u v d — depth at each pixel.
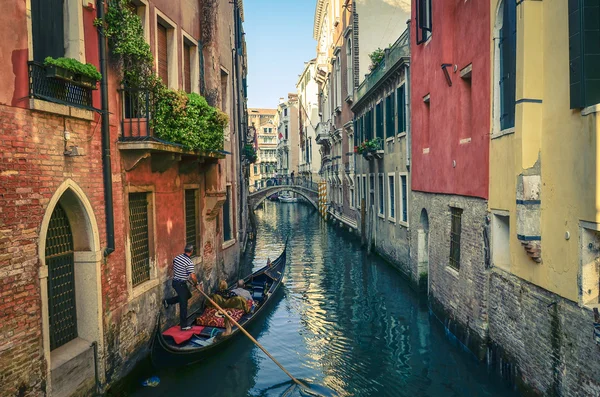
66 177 5.88
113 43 6.97
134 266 7.85
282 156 70.12
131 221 7.77
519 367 6.93
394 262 16.33
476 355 8.40
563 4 5.69
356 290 14.04
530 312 6.59
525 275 6.70
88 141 6.36
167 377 7.85
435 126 11.06
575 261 5.49
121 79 7.30
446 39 9.83
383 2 23.53
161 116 7.66
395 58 15.22
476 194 8.47
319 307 12.39
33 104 5.24
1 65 4.89
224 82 14.10
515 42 7.02
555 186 5.91
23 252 5.18
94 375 6.47
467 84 9.42
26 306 5.21
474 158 8.59
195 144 8.73
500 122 7.67
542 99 6.27
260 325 10.91
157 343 7.27
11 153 5.02
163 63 9.08
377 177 18.98
